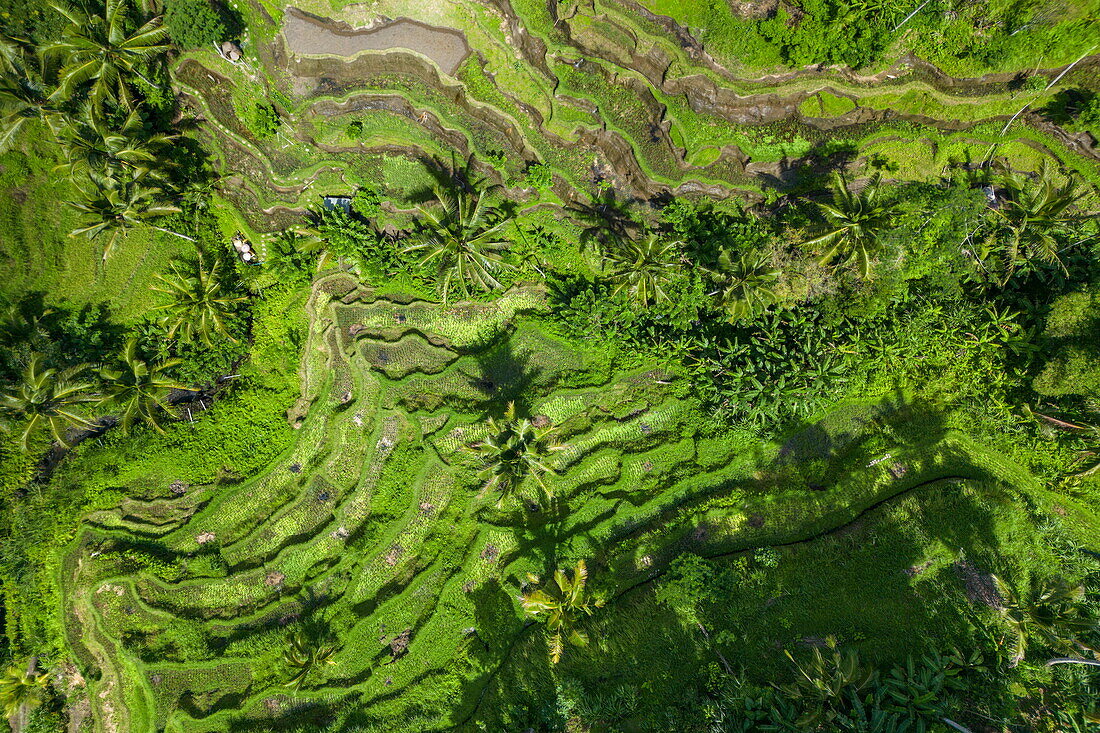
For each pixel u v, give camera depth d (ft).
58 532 86.89
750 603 80.64
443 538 89.61
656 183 90.58
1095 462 80.07
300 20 86.89
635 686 79.25
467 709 83.30
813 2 74.79
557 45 85.35
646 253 80.07
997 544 82.17
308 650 81.61
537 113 90.33
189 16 80.94
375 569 89.20
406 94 90.48
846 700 71.87
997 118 83.87
